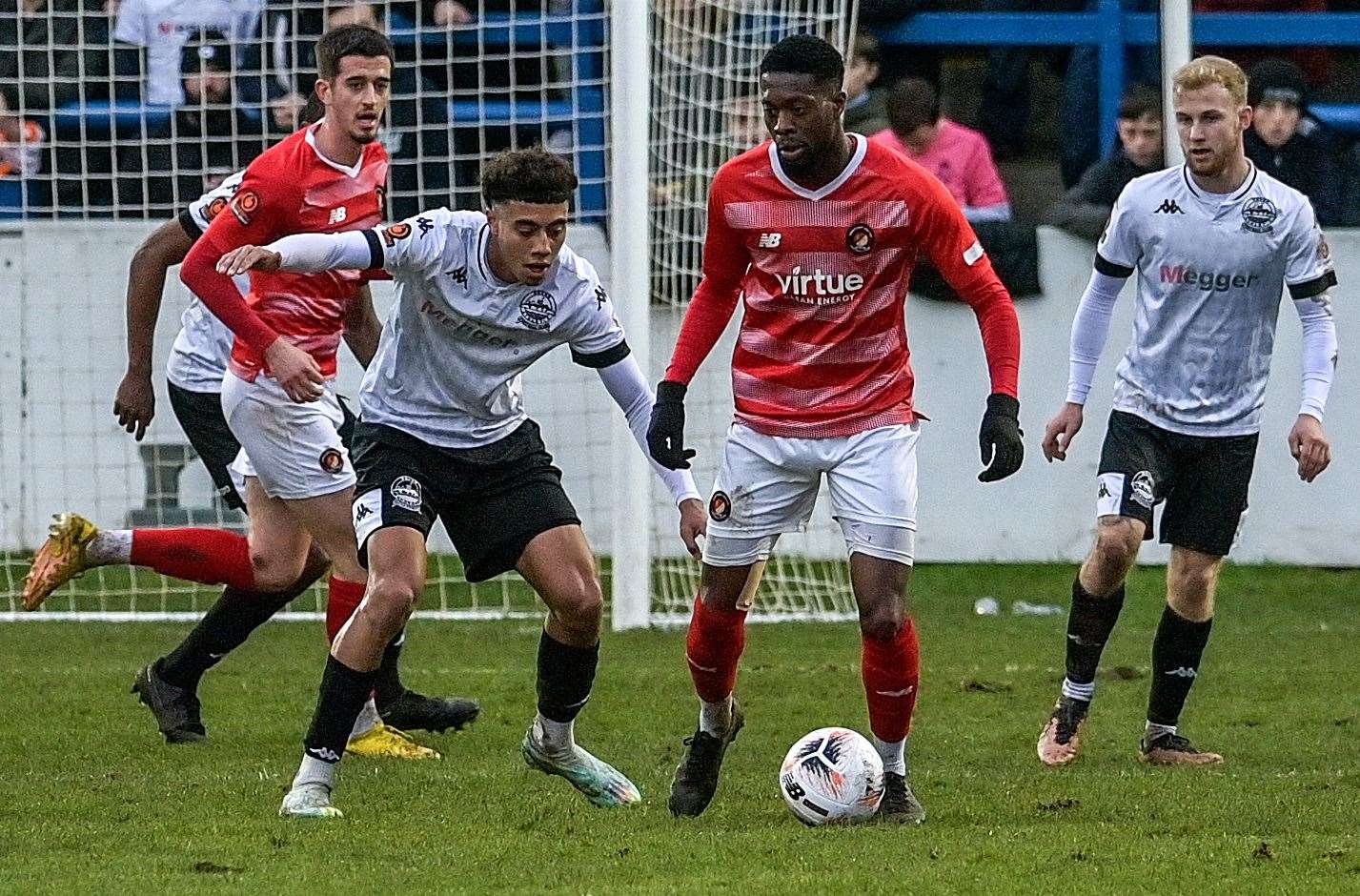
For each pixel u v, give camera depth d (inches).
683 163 1505.9
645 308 1296.8
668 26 1472.7
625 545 1322.6
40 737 936.9
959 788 797.2
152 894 600.4
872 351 708.0
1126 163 1526.8
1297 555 1555.1
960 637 1280.8
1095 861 646.5
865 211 692.7
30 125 1584.6
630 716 995.3
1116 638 1289.4
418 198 1557.6
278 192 832.3
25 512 1560.0
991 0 1710.1
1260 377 866.1
